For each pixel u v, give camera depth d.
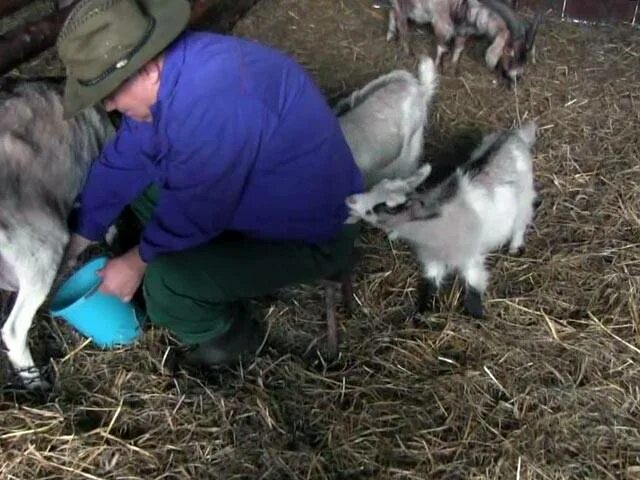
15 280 1.57
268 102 1.31
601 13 3.17
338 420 1.60
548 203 2.20
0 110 1.55
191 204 1.35
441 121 2.56
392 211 1.61
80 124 1.69
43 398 1.63
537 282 1.95
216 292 1.48
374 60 2.89
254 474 1.49
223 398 1.62
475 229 1.75
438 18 2.75
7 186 1.52
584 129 2.52
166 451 1.52
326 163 1.42
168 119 1.29
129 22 1.20
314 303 1.87
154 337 1.75
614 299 1.90
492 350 1.76
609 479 1.51
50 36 1.98
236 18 2.87
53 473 1.47
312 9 3.13
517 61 2.66
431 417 1.62
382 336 1.80
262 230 1.47
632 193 2.23
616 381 1.70
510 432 1.58
